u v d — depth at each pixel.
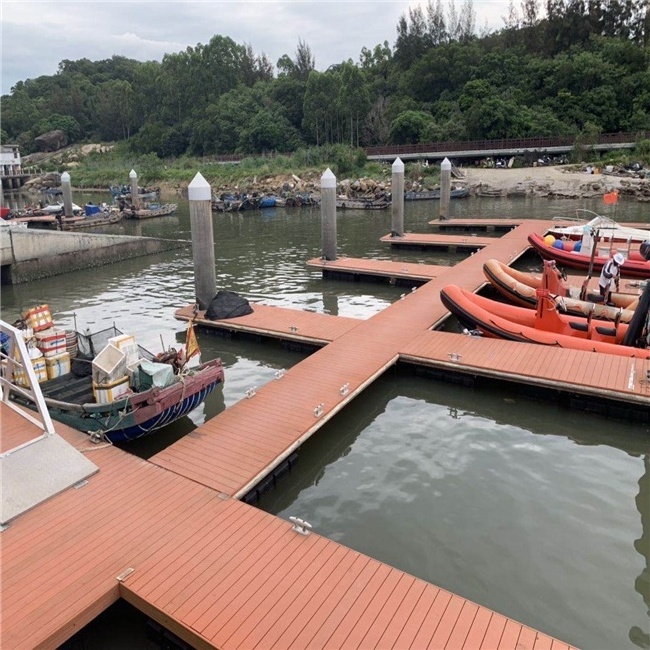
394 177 25.62
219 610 5.71
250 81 96.56
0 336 10.62
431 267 20.19
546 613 6.17
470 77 66.69
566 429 10.05
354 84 66.06
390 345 12.76
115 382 9.15
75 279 22.69
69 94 113.00
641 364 10.98
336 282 20.59
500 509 7.89
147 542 6.70
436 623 5.54
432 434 9.95
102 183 73.00
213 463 8.36
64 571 6.25
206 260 15.30
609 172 47.16
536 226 27.47
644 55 58.53
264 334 14.12
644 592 6.44
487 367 11.27
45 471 7.98
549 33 69.12
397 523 7.66
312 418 9.63
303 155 59.66
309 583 6.06
